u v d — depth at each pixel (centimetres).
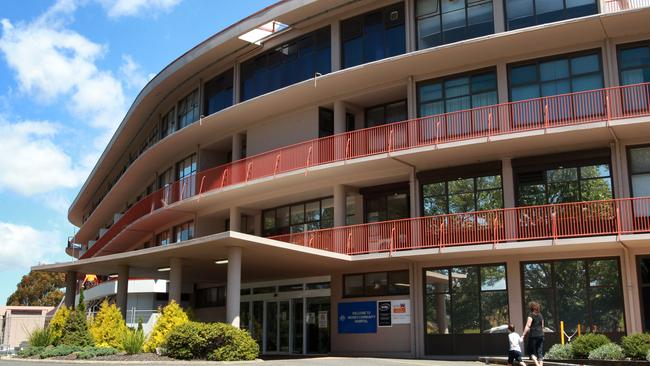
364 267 2603
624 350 1802
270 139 3041
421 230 2439
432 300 2428
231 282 2127
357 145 2700
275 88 3025
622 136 2175
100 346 2380
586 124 2119
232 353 2005
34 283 9169
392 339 2477
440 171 2475
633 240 2005
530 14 2380
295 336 2852
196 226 3369
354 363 1975
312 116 2875
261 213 3181
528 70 2370
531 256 2259
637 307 2067
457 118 2445
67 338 2389
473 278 2359
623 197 2144
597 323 2128
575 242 2083
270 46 3066
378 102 2791
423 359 2262
